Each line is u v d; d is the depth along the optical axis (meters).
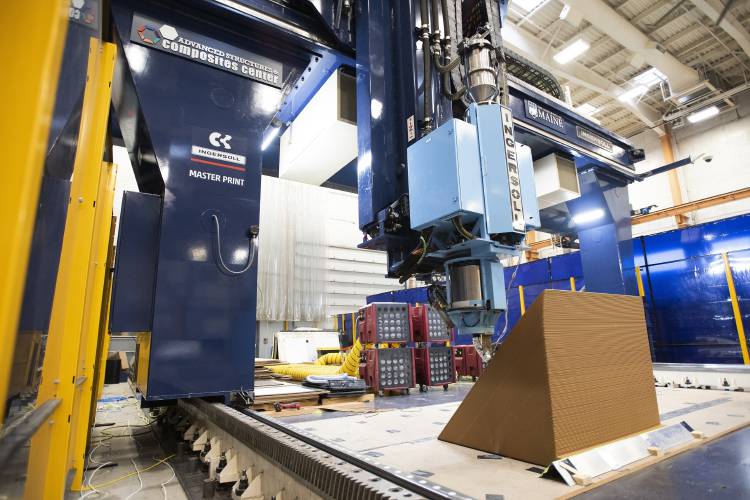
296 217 10.02
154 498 1.79
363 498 1.07
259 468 1.74
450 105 2.48
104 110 1.69
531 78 4.67
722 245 6.11
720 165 10.97
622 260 5.11
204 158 2.82
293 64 3.38
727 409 2.69
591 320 1.79
